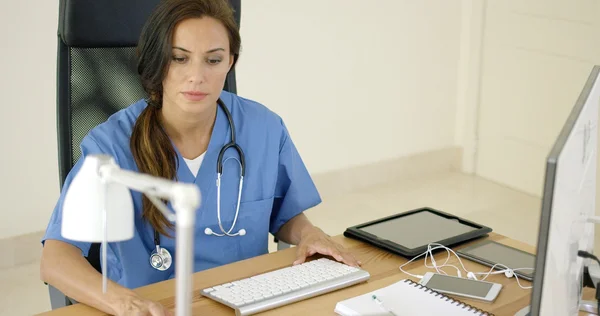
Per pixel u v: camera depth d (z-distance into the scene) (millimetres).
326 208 3611
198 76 1434
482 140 4074
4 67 2799
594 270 1246
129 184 806
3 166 2877
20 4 2781
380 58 3766
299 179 1739
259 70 3398
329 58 3590
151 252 1524
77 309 1287
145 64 1473
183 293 734
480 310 1268
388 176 3982
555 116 3627
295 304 1310
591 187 1164
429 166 4121
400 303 1289
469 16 3973
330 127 3701
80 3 1622
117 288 1289
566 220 928
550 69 3615
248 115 1668
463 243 1596
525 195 3814
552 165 842
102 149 1517
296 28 3447
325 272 1410
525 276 1420
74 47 1656
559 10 3520
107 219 854
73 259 1379
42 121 2930
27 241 2980
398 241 1562
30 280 2838
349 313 1260
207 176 1578
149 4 1696
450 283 1387
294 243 1682
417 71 3936
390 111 3896
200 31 1426
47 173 2986
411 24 3828
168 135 1553
